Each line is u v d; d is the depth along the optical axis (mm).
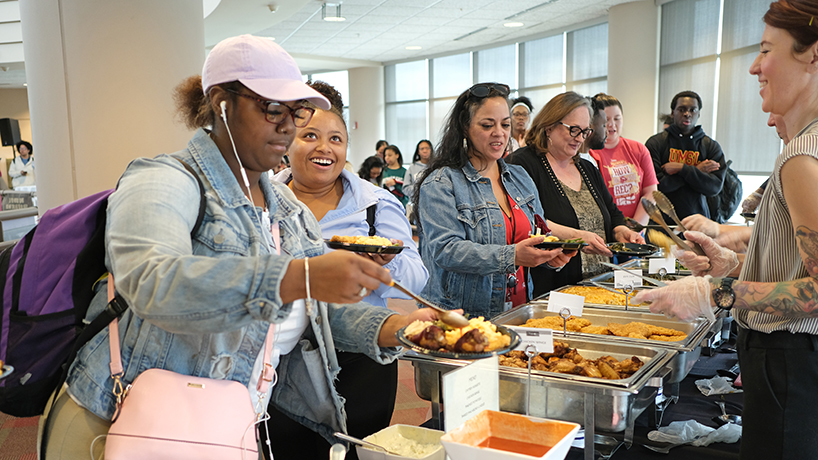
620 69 8250
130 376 992
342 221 1734
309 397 1284
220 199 1022
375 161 8359
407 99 13297
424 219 2135
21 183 12742
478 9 8562
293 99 962
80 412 996
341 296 811
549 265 2039
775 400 1273
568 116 2584
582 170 2760
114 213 896
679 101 4152
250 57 970
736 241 1946
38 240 1036
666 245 2100
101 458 998
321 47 11656
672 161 4180
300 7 7512
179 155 1047
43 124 4242
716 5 7219
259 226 1096
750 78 6859
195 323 809
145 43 4152
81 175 4164
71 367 1005
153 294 804
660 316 2068
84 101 4102
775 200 1276
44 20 4117
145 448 941
